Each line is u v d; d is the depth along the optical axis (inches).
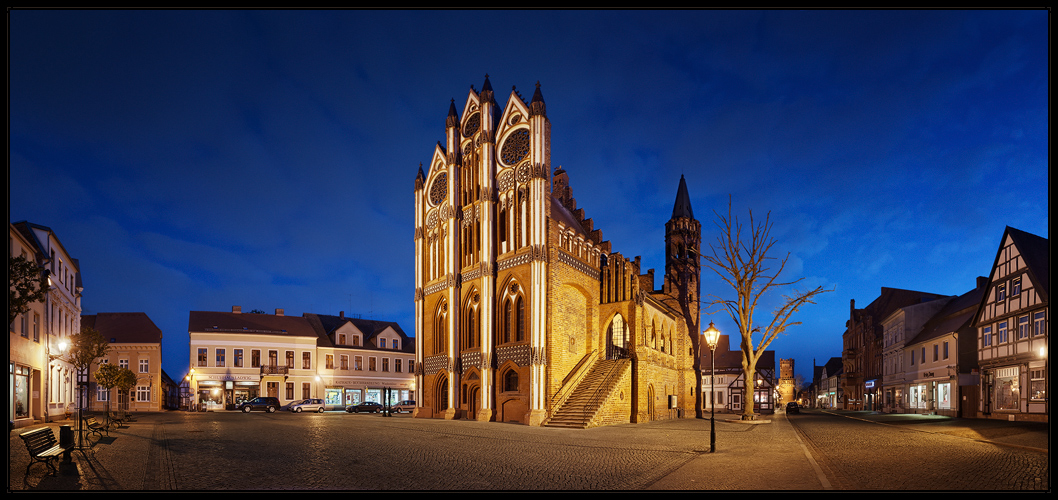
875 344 2672.2
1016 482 500.7
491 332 1453.0
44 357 1299.2
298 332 2623.0
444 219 1668.3
